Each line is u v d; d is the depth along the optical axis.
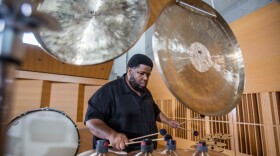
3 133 0.21
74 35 0.60
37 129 1.00
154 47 0.54
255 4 1.61
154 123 1.22
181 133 2.33
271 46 1.45
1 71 0.20
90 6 0.59
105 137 0.77
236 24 1.75
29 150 0.96
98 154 0.60
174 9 0.69
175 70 0.57
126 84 1.16
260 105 1.52
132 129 1.05
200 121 2.03
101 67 1.74
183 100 0.52
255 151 1.52
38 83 1.54
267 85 1.46
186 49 0.66
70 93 1.70
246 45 1.64
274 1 1.45
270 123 1.42
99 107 1.03
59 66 1.58
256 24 1.58
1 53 0.20
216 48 0.80
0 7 0.20
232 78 0.80
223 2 1.87
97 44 0.63
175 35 0.64
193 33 0.73
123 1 0.60
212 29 0.83
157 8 1.21
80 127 1.71
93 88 1.80
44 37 0.53
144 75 1.10
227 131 1.73
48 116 1.04
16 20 0.21
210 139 1.33
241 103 1.64
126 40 0.63
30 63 1.45
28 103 1.50
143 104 1.17
